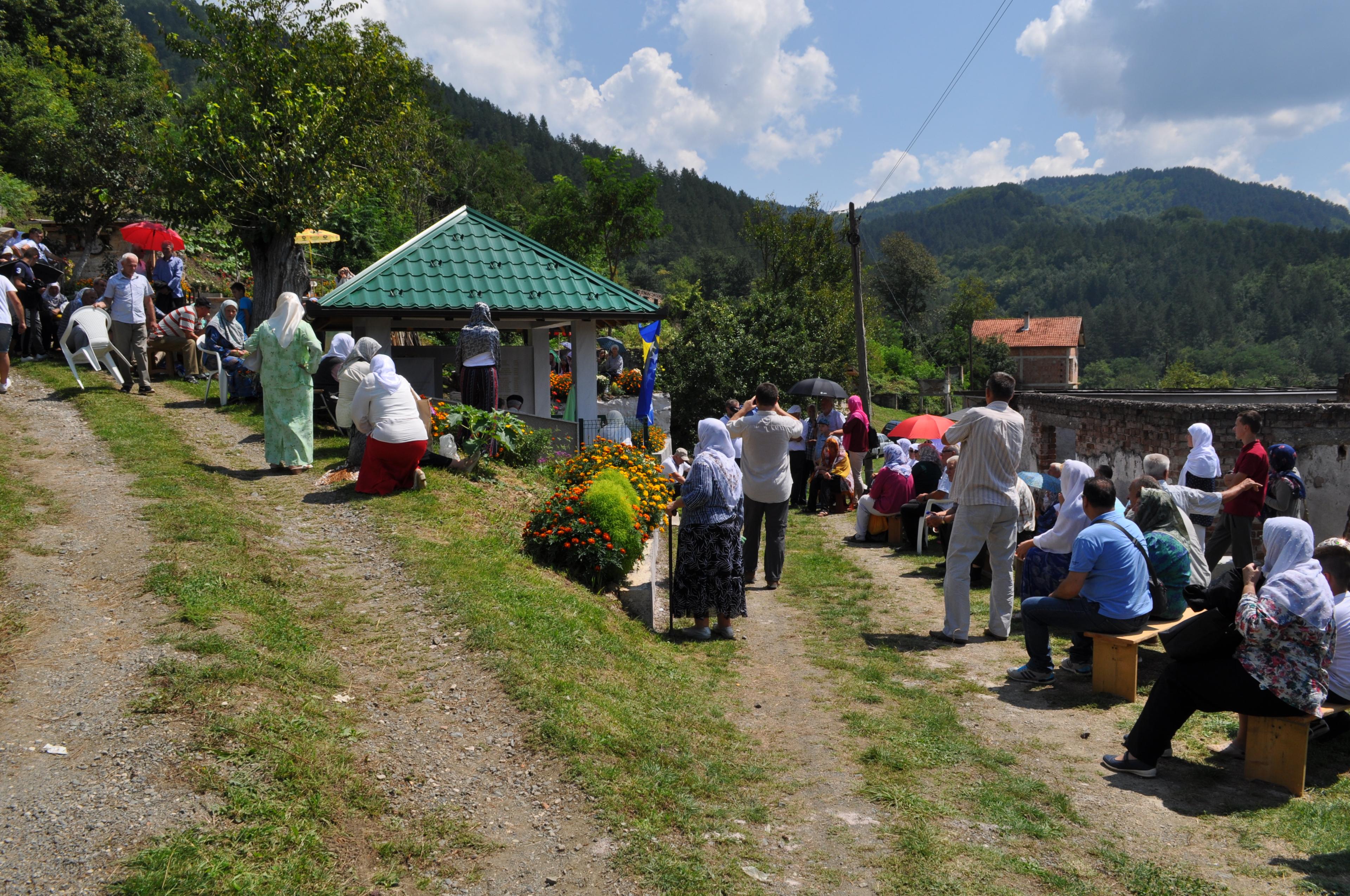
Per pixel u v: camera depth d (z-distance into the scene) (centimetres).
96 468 786
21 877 268
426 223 4059
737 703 534
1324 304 19312
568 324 1530
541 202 7150
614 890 312
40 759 333
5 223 2436
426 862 317
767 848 356
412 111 2139
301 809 324
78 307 1386
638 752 422
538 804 365
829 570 971
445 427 924
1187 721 512
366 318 1200
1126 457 1301
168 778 325
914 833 369
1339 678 445
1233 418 1120
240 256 2539
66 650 427
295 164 1351
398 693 446
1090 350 19088
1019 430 667
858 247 1984
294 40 1759
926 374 6600
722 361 2534
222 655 429
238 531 638
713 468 673
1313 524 1143
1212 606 430
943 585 881
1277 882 331
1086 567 551
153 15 1673
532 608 568
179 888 266
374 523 718
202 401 1186
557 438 1153
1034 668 580
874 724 500
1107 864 346
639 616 700
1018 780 427
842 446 1480
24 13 4109
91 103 2353
